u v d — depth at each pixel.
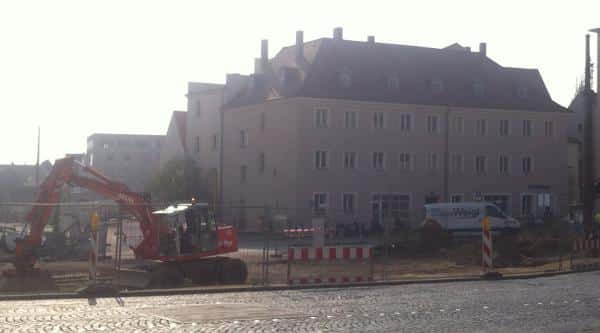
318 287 25.25
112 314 17.70
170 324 16.08
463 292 22.64
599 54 63.00
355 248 26.86
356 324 16.09
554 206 78.88
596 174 62.84
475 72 78.00
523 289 23.47
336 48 72.50
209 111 80.44
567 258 37.62
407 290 23.56
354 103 69.12
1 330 15.13
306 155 66.94
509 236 48.75
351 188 68.75
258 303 20.06
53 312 18.09
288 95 67.50
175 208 28.81
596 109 63.34
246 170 73.38
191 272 28.20
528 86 79.62
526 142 77.88
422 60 76.25
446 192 73.31
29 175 132.12
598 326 15.87
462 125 74.62
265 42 76.31
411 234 49.50
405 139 71.56
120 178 108.12
